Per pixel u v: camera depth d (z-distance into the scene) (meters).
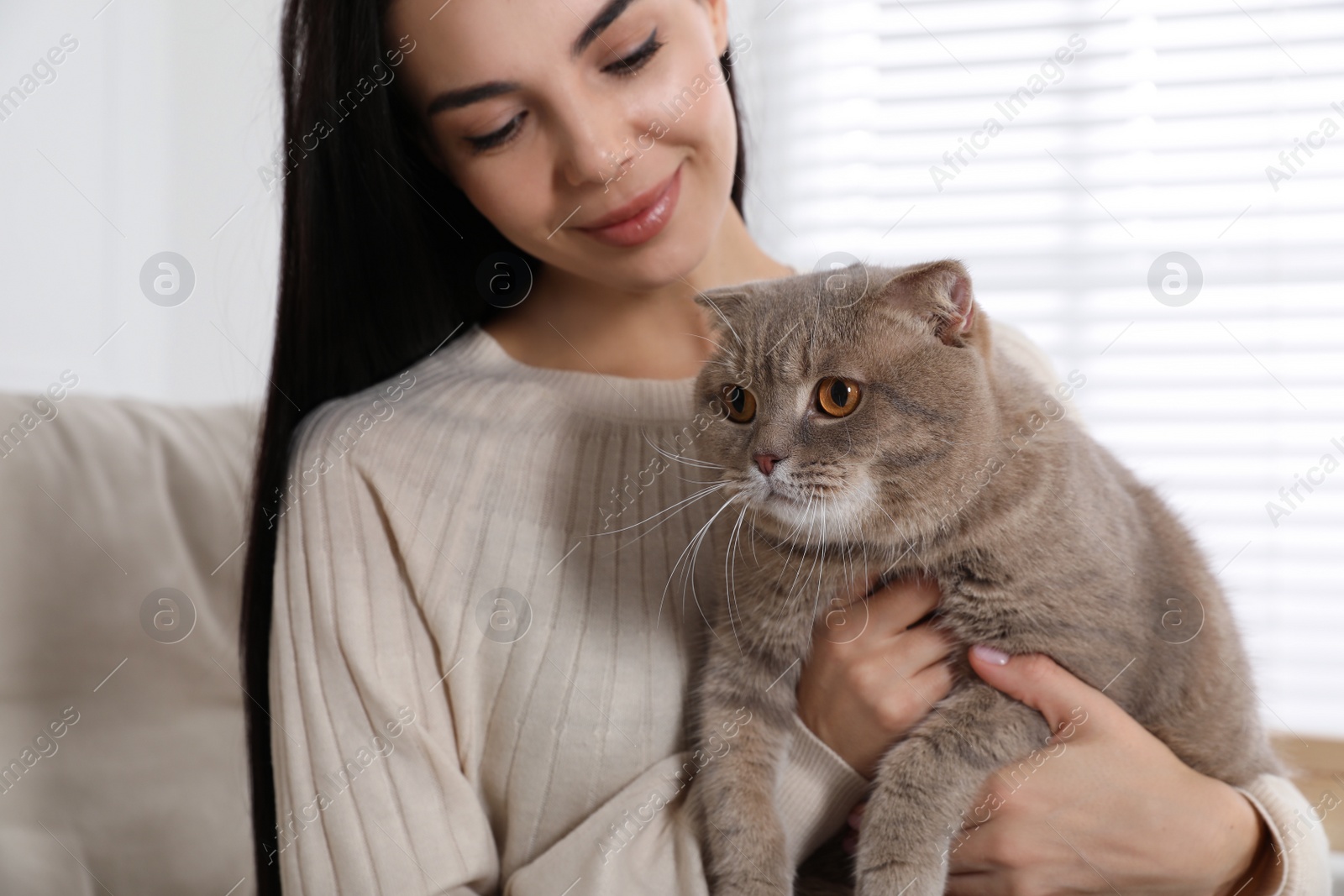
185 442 2.06
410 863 1.03
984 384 1.08
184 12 2.00
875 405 1.06
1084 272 1.75
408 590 1.17
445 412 1.23
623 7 1.04
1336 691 1.70
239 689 1.94
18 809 1.74
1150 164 1.74
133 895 1.76
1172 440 1.73
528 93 1.06
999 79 1.78
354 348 1.36
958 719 1.04
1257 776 1.17
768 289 1.16
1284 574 1.71
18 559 1.84
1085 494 1.08
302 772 1.08
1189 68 1.73
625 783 1.10
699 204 1.17
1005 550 1.05
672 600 1.17
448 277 1.39
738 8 1.85
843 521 1.07
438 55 1.07
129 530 1.94
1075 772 0.99
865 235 1.83
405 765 1.08
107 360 2.07
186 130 2.04
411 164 1.29
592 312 1.35
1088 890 1.00
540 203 1.13
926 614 1.13
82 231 2.02
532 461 1.21
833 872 1.24
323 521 1.17
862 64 1.83
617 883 0.98
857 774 1.10
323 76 1.22
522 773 1.12
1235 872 1.03
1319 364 1.70
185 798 1.84
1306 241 1.71
